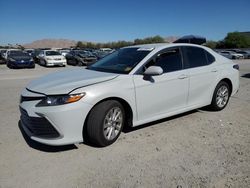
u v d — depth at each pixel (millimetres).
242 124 4883
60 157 3527
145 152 3684
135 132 4410
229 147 3850
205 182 2939
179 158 3504
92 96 3547
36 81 4195
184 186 2865
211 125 4801
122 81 3904
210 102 5441
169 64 4582
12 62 18891
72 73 4449
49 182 2947
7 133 4344
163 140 4102
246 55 38719
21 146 3848
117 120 3941
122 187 2850
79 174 3109
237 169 3217
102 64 4805
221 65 5555
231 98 7113
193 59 5035
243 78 11836
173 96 4590
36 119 3482
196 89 5000
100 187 2854
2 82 10539
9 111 5684
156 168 3244
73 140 3525
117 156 3562
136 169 3223
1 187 2846
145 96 4160
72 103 3426
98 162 3395
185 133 4398
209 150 3750
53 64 20984
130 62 4340
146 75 4105
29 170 3195
